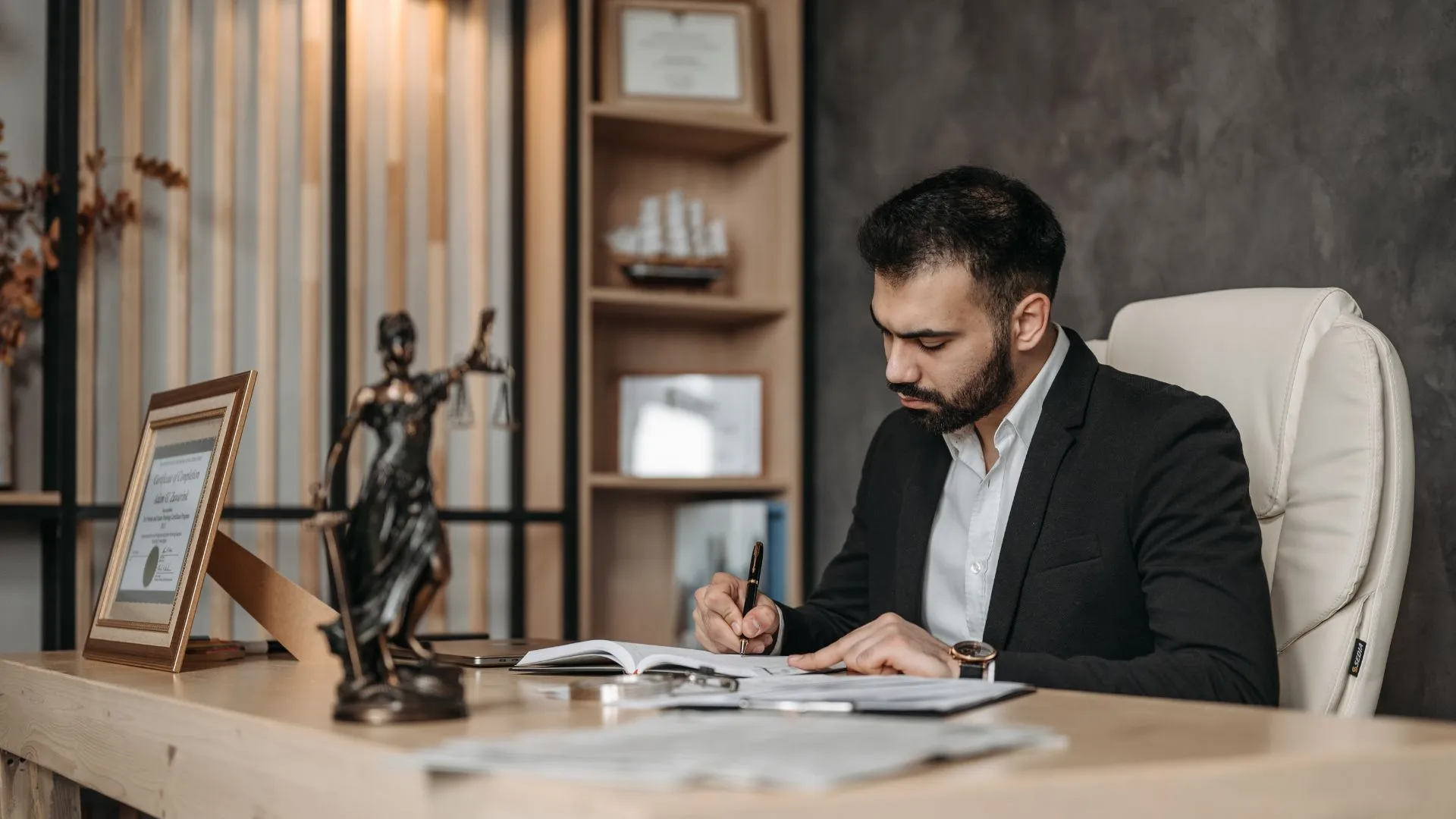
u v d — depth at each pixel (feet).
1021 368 5.85
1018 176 9.27
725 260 10.81
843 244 10.87
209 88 9.83
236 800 3.30
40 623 9.09
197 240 9.73
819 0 11.29
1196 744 2.74
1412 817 2.72
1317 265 7.20
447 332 10.55
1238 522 5.14
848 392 10.72
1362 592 5.26
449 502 10.73
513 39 10.93
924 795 2.20
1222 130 7.79
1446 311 6.52
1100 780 2.36
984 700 3.41
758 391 11.07
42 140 9.25
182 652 4.67
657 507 11.31
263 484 9.75
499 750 2.45
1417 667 6.59
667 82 10.77
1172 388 5.64
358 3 10.39
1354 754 2.66
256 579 5.19
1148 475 5.35
